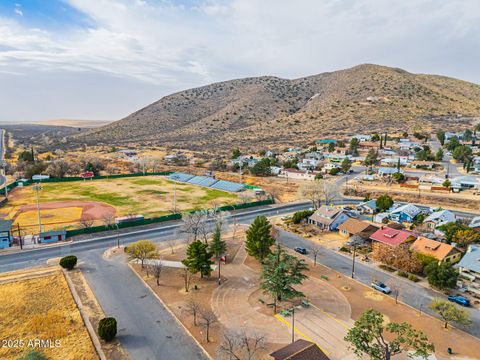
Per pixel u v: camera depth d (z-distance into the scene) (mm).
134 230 78500
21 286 51312
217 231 63406
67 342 38125
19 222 84875
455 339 39219
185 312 44656
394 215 86375
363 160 167125
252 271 57812
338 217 80312
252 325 41781
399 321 43000
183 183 139000
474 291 49594
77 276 55031
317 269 58812
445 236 69625
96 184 135000
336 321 42875
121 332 40469
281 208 99750
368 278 55375
